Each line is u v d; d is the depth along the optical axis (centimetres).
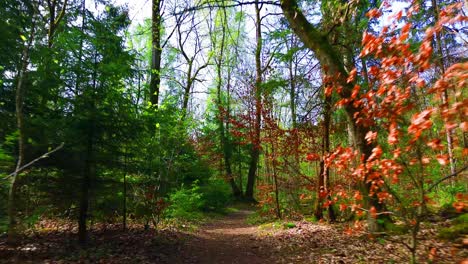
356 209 453
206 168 2011
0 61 715
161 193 1054
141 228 1024
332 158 413
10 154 660
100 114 731
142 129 834
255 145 1288
